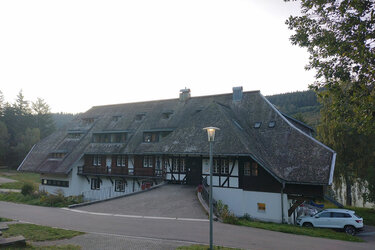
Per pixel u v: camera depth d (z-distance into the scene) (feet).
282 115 74.90
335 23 34.30
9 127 212.84
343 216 49.34
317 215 51.57
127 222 42.45
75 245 28.84
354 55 28.27
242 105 84.23
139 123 96.02
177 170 76.33
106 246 29.19
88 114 116.67
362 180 88.48
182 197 60.49
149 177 80.33
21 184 122.72
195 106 91.97
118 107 114.11
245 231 38.45
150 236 34.17
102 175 89.92
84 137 103.60
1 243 25.50
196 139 70.44
